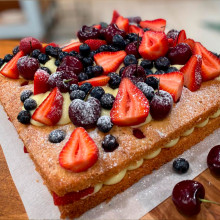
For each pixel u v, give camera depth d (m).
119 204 0.30
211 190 0.30
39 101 0.33
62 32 0.63
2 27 0.63
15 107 0.34
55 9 0.71
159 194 0.30
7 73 0.38
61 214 0.29
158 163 0.32
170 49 0.38
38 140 0.30
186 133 0.34
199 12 0.65
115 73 0.35
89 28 0.43
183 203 0.28
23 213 0.29
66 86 0.33
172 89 0.33
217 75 0.36
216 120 0.36
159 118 0.31
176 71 0.34
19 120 0.32
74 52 0.38
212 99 0.34
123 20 0.46
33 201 0.30
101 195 0.30
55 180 0.27
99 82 0.34
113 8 0.71
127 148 0.29
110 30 0.41
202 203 0.29
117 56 0.38
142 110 0.29
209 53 0.37
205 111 0.33
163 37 0.37
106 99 0.31
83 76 0.35
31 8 0.60
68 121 0.32
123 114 0.30
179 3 0.69
